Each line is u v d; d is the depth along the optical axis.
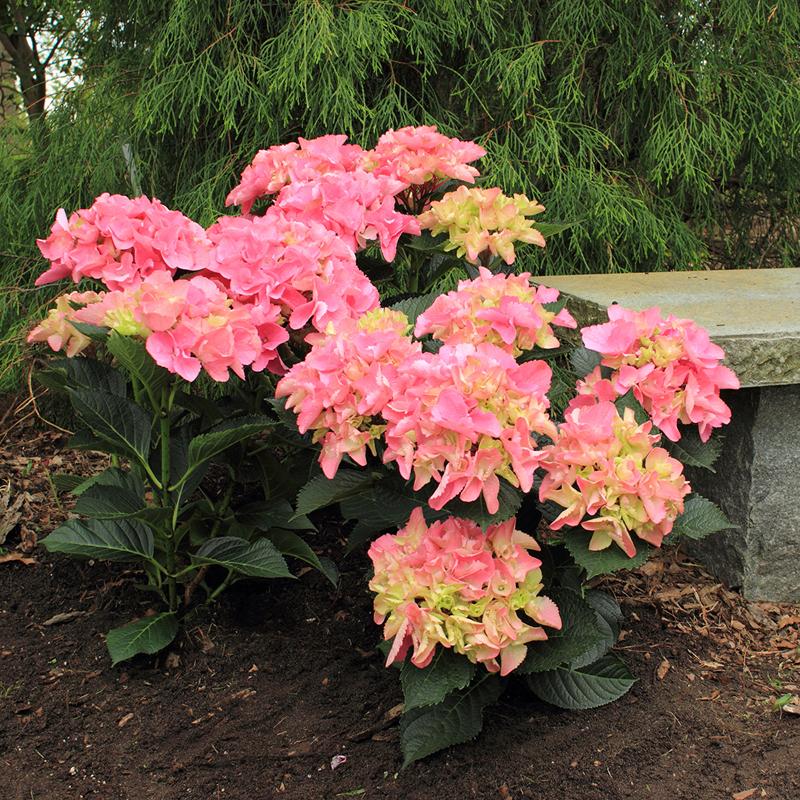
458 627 1.71
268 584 2.49
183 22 3.37
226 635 2.28
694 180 3.64
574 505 1.71
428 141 2.51
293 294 2.04
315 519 2.86
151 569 2.34
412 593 1.72
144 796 1.82
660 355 1.89
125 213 2.05
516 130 3.71
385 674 2.15
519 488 1.76
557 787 1.82
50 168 3.76
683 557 2.73
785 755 1.92
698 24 3.78
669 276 3.12
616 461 1.71
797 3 3.69
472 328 1.82
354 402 1.68
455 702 1.88
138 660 2.20
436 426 1.57
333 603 2.43
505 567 1.73
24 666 2.17
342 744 1.94
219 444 1.98
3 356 3.61
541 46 3.50
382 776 1.86
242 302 2.05
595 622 1.86
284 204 2.26
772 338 2.28
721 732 1.98
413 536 1.80
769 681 2.18
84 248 2.03
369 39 3.27
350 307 2.08
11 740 1.95
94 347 2.34
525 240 2.35
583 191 3.57
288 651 2.23
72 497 2.99
